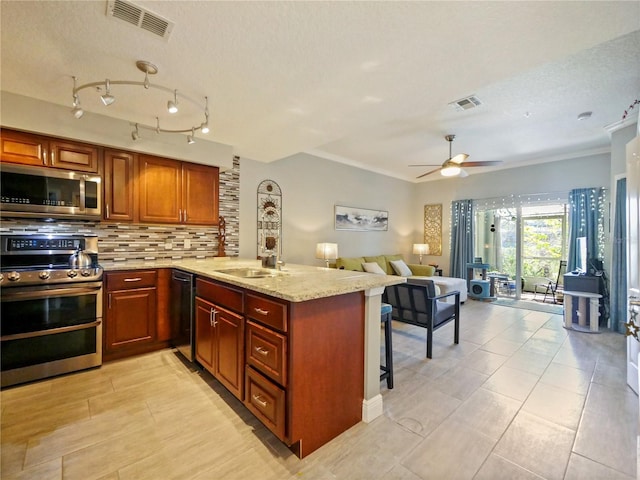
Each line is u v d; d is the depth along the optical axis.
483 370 2.69
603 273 4.22
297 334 1.60
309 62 1.83
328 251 4.55
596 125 3.78
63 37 1.62
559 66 2.47
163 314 3.04
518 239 5.79
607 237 4.59
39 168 2.48
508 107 3.26
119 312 2.79
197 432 1.81
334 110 2.51
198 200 3.41
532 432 1.83
